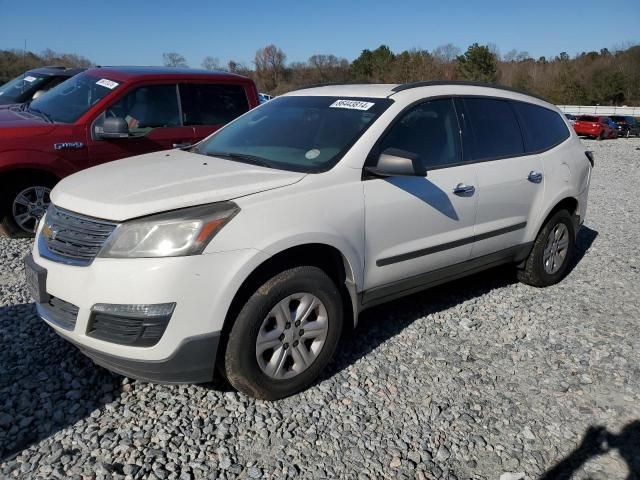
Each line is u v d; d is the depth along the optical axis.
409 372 3.71
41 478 2.59
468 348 4.08
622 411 3.41
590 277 5.79
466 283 5.40
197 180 3.23
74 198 3.15
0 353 3.61
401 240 3.80
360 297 3.68
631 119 41.44
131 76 6.57
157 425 3.00
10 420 2.97
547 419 3.31
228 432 2.99
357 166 3.56
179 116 6.79
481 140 4.48
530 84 71.88
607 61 74.62
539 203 4.95
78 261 2.97
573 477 2.86
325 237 3.29
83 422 3.00
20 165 5.81
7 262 5.41
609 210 9.45
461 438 3.10
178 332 2.85
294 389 3.32
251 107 7.38
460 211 4.16
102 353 2.91
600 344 4.25
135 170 3.52
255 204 3.07
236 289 2.94
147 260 2.81
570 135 5.56
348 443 2.98
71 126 6.09
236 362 3.07
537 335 4.36
